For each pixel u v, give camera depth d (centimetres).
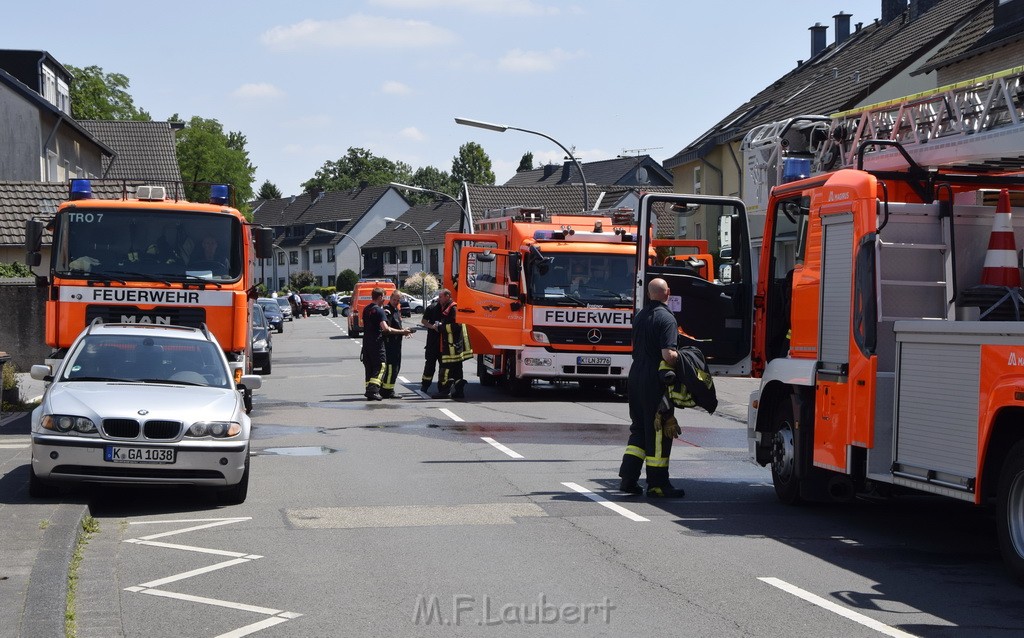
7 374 1833
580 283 2117
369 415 1842
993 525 968
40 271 2997
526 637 611
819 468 995
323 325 7100
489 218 2442
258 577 746
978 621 648
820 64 4678
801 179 1098
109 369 1084
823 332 959
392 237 12194
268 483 1145
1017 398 708
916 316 910
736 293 1232
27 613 609
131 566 776
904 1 4456
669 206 1238
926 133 1030
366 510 995
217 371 1109
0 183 3388
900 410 842
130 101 7569
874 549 853
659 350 1079
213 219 1597
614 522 950
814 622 643
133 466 967
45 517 889
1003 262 921
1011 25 2486
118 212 1580
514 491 1105
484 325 2158
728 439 1594
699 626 634
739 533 910
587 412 1905
